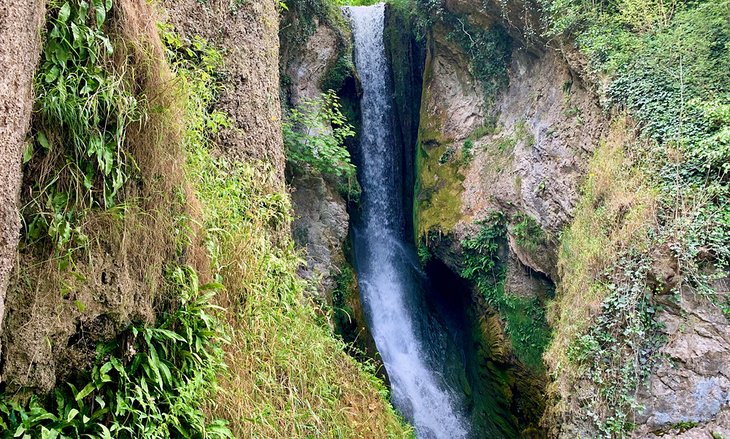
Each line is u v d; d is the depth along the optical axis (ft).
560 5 25.29
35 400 6.93
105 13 7.72
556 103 27.40
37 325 6.72
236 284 12.36
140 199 8.55
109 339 7.98
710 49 20.49
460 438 29.99
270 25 21.11
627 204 19.47
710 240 16.94
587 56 24.21
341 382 17.33
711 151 17.80
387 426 18.06
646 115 20.45
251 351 12.24
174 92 9.32
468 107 35.14
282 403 12.52
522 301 27.45
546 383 24.06
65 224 6.98
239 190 14.44
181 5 16.07
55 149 7.08
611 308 18.38
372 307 34.78
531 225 26.99
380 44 42.80
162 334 8.96
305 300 20.24
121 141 8.00
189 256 10.06
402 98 42.50
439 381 32.60
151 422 8.16
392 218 40.65
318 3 36.37
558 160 25.93
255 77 19.01
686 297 17.10
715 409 15.57
